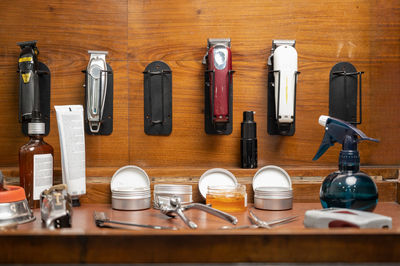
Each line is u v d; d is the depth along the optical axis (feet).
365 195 2.53
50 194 2.50
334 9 3.55
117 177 3.32
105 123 3.52
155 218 2.70
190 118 3.55
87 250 1.97
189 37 3.54
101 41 3.54
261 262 1.98
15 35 3.51
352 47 3.56
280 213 2.85
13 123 3.51
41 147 3.02
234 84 3.55
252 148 3.38
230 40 3.49
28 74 3.32
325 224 2.25
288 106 3.34
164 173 3.37
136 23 3.54
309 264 1.98
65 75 3.54
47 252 1.97
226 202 2.89
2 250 1.97
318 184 3.31
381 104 3.59
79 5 3.53
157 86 3.54
